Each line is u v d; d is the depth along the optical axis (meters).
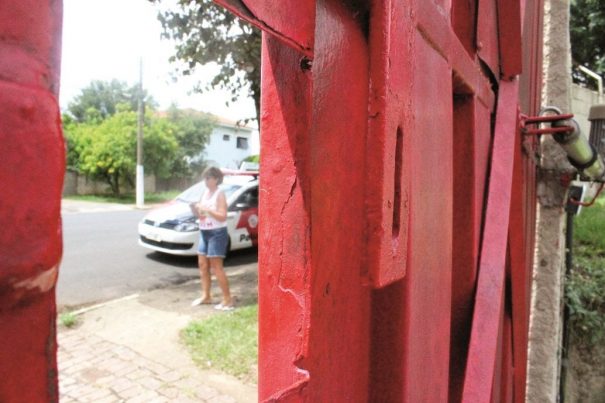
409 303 0.85
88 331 4.95
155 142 26.66
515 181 2.00
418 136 0.88
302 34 0.56
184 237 8.18
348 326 0.79
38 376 0.30
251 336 4.70
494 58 1.69
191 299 6.15
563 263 3.38
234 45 4.66
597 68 8.80
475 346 1.24
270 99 0.66
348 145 0.72
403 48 0.75
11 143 0.27
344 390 0.79
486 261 1.37
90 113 30.69
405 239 0.78
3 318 0.28
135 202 23.17
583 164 2.61
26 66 0.28
